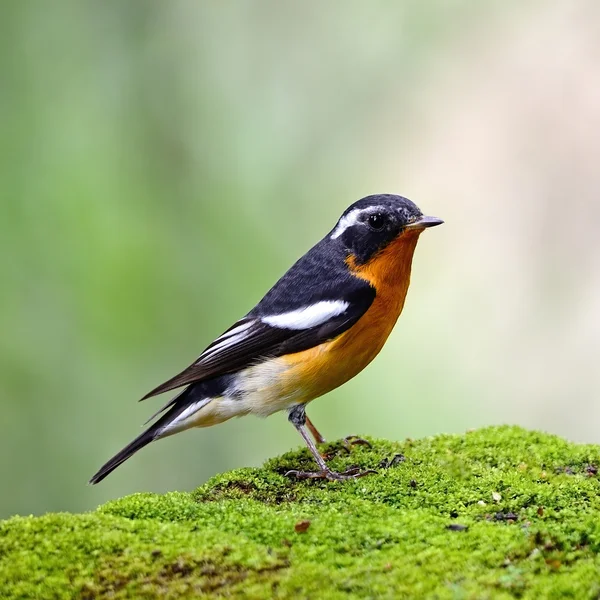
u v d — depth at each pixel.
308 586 4.80
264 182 14.98
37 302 13.09
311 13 15.51
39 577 4.98
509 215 16.59
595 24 16.66
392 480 6.86
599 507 6.28
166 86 14.76
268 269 14.38
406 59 15.95
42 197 13.37
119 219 13.64
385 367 14.88
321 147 15.46
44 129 13.77
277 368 8.10
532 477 7.00
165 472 13.55
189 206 14.42
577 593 4.71
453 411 14.63
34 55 14.05
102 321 13.22
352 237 8.23
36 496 12.74
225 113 14.99
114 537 5.33
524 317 15.85
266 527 5.77
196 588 4.86
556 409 14.98
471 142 16.69
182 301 13.73
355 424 14.05
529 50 16.86
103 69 14.45
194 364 8.27
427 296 16.16
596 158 16.64
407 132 16.31
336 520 5.87
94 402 13.14
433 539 5.51
